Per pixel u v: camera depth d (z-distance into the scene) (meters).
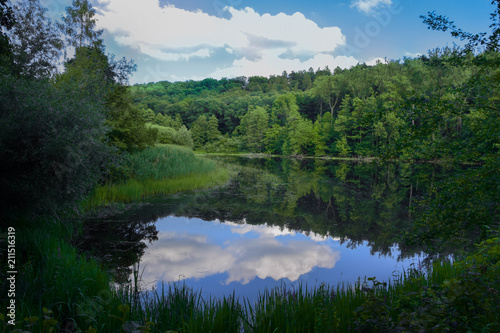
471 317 2.60
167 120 87.38
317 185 20.30
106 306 3.66
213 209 12.02
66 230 7.62
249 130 81.94
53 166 6.72
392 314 3.19
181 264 6.31
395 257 7.11
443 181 5.06
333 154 65.94
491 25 4.53
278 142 76.94
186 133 51.66
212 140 85.00
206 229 9.27
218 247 7.61
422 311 2.54
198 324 3.28
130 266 6.07
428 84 46.03
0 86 6.84
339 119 62.44
